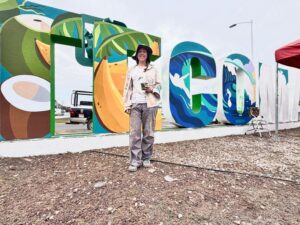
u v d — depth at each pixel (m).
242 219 2.30
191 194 2.74
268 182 3.26
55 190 2.83
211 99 7.62
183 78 7.00
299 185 3.18
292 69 11.01
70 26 5.13
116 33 5.83
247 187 3.05
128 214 2.30
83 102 9.55
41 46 4.86
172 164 3.93
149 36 6.50
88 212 2.34
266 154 5.04
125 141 5.56
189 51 7.10
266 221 2.28
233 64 8.27
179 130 6.53
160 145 5.73
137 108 3.48
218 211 2.42
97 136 5.16
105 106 5.62
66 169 3.61
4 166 3.73
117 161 4.04
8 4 4.52
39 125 4.78
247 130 8.34
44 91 4.86
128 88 3.55
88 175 3.30
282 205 2.60
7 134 4.47
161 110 6.54
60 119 15.90
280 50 6.15
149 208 2.41
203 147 5.64
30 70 4.70
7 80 4.47
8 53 4.48
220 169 3.74
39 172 3.48
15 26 4.57
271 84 9.62
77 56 6.11
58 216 2.29
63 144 4.74
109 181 3.06
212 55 7.61
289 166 4.09
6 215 2.32
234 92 8.45
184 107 7.00
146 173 3.37
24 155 4.37
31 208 2.44
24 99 4.64
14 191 2.82
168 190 2.82
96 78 5.50
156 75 3.56
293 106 11.18
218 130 7.52
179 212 2.37
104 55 5.62
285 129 10.29
